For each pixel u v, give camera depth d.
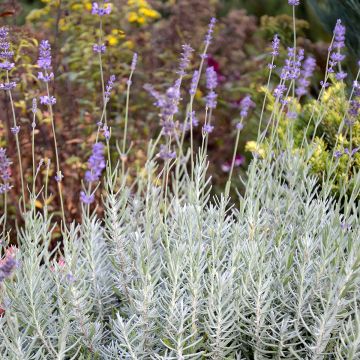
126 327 1.77
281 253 2.02
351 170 2.67
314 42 4.53
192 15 4.04
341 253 1.97
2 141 3.38
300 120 2.98
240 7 4.82
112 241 2.08
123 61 3.89
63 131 3.53
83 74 3.72
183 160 2.26
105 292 2.09
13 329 1.75
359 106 2.13
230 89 3.93
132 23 4.02
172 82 3.85
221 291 1.75
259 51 4.14
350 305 1.93
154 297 1.86
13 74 3.36
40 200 3.44
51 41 3.78
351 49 3.69
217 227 2.09
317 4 3.90
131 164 3.54
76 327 1.90
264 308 1.77
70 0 3.80
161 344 1.92
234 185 3.75
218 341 1.80
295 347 1.94
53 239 3.34
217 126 3.89
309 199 2.20
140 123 3.70
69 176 3.47
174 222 2.18
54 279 2.02
